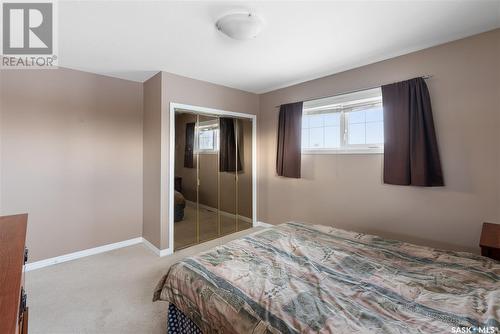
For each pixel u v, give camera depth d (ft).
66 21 6.16
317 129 10.81
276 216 12.64
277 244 6.41
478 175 6.86
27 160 8.58
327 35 6.99
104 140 10.27
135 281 7.90
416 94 7.70
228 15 5.96
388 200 8.64
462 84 7.06
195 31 6.73
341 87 9.89
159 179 9.95
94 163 10.02
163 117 9.86
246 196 13.20
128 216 11.00
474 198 6.93
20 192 8.48
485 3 5.55
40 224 8.84
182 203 10.75
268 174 13.04
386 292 4.27
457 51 7.14
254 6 5.64
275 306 3.82
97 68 9.45
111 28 6.53
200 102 11.00
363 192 9.31
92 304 6.68
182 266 5.21
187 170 10.85
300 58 8.58
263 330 3.45
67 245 9.43
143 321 6.04
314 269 5.06
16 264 3.39
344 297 4.14
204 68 9.57
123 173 10.81
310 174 11.03
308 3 5.53
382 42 7.39
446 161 7.36
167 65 9.22
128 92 10.88
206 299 4.28
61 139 9.25
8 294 2.72
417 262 5.43
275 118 12.62
